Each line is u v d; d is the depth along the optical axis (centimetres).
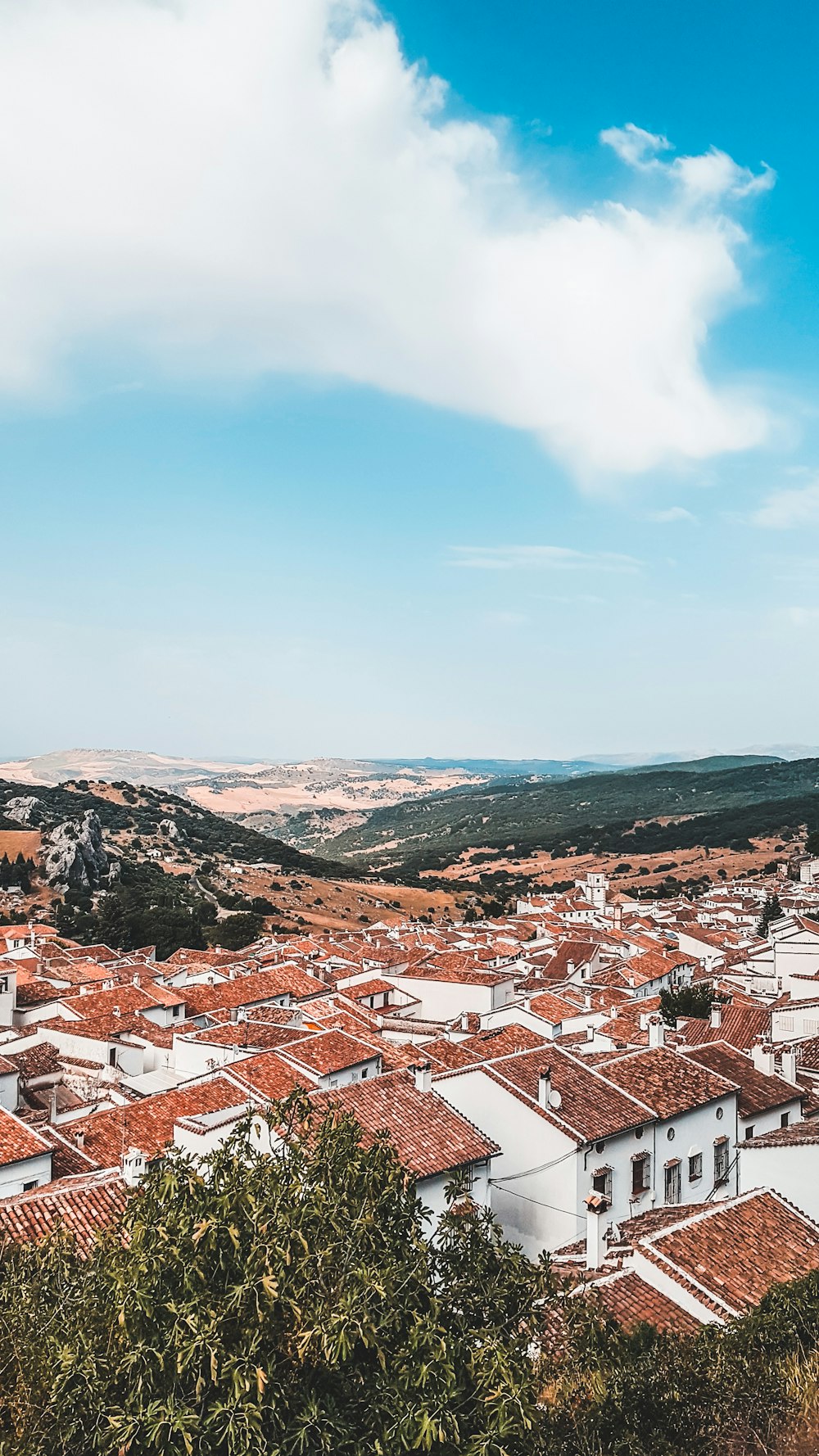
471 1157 4075
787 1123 5222
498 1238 2031
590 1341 2381
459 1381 1642
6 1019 8244
